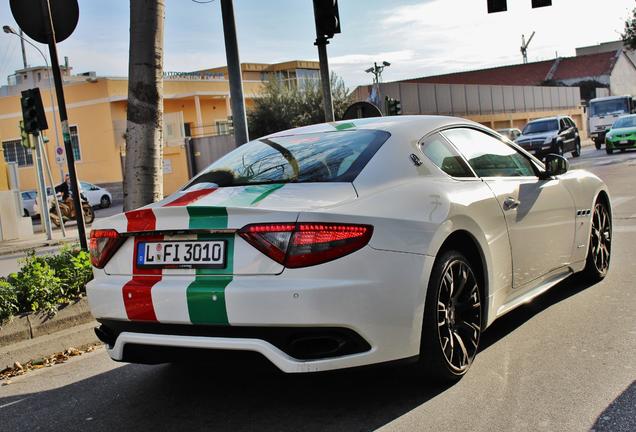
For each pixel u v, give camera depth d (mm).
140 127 7062
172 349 3482
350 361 3252
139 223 3578
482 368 4074
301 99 40250
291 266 3195
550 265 5043
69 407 4074
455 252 3836
